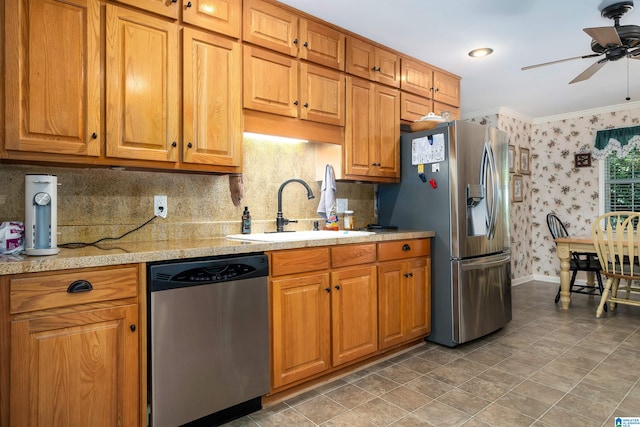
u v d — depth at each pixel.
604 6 2.45
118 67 1.79
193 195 2.37
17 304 1.33
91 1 1.72
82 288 1.45
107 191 2.06
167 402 1.63
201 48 2.04
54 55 1.63
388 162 3.08
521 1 2.38
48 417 1.39
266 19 2.31
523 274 5.45
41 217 1.55
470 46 3.05
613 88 4.12
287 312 2.07
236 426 1.83
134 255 1.56
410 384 2.28
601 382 2.29
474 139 2.98
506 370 2.47
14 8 1.55
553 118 5.43
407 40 2.93
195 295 1.71
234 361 1.84
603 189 5.01
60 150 1.65
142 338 1.59
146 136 1.86
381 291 2.57
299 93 2.48
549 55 3.22
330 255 2.28
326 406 2.02
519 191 5.36
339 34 2.71
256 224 2.64
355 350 2.40
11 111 1.55
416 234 2.81
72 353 1.44
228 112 2.14
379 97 3.00
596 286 5.02
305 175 2.94
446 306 2.88
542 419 1.88
